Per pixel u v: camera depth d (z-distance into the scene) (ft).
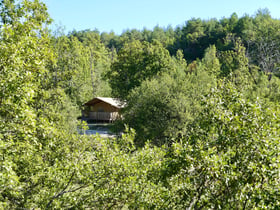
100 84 212.43
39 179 27.63
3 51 26.11
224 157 20.15
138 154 28.32
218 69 148.46
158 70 157.58
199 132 25.03
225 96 25.80
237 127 22.09
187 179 20.06
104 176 26.23
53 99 56.34
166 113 83.82
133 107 94.79
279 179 18.66
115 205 26.96
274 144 20.33
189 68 209.56
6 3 39.96
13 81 25.44
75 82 152.66
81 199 26.25
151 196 25.21
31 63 31.07
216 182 19.98
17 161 28.71
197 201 20.51
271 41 209.87
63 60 93.35
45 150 29.50
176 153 21.72
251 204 18.54
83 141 28.68
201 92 88.94
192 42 379.35
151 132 82.48
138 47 165.68
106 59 318.65
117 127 96.68
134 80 154.92
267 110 23.34
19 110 25.43
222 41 344.28
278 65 188.14
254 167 18.61
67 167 26.13
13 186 24.06
